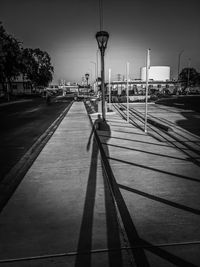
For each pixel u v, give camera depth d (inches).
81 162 255.1
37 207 160.2
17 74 1983.3
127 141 351.3
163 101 1413.6
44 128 521.0
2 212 154.3
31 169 235.9
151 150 299.1
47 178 211.5
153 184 193.6
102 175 216.4
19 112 954.7
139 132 422.9
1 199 176.4
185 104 1130.0
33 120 671.1
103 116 451.8
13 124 597.3
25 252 116.0
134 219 142.8
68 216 148.1
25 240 125.3
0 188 197.8
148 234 128.3
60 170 231.6
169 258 110.6
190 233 128.6
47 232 132.0
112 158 266.8
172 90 3026.6
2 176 227.8
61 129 475.2
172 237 125.4
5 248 119.1
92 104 1254.3
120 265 106.8
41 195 178.1
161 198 169.3
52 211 154.6
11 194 184.2
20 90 3850.9
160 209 154.1
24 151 322.0
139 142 343.9
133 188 186.5
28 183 201.2
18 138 414.9
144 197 171.2
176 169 228.4
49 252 115.7
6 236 129.0
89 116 691.4
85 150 304.2
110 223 139.6
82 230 133.1
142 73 3334.2
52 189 188.4
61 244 121.5
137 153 285.9
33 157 287.7
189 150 297.4
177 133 411.5
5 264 108.1
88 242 122.8
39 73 3292.3
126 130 443.5
